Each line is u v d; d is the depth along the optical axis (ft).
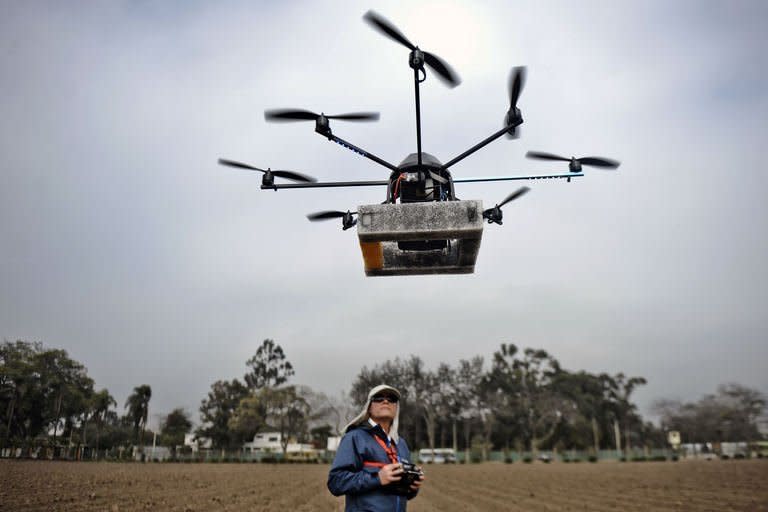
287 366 376.27
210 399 325.01
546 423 327.88
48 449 223.30
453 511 57.21
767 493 74.18
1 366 220.64
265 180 18.74
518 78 15.55
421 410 301.02
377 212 15.67
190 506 56.54
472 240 16.11
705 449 308.60
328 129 16.72
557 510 58.03
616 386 383.24
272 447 305.12
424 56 14.61
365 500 11.66
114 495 65.16
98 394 245.45
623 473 133.59
